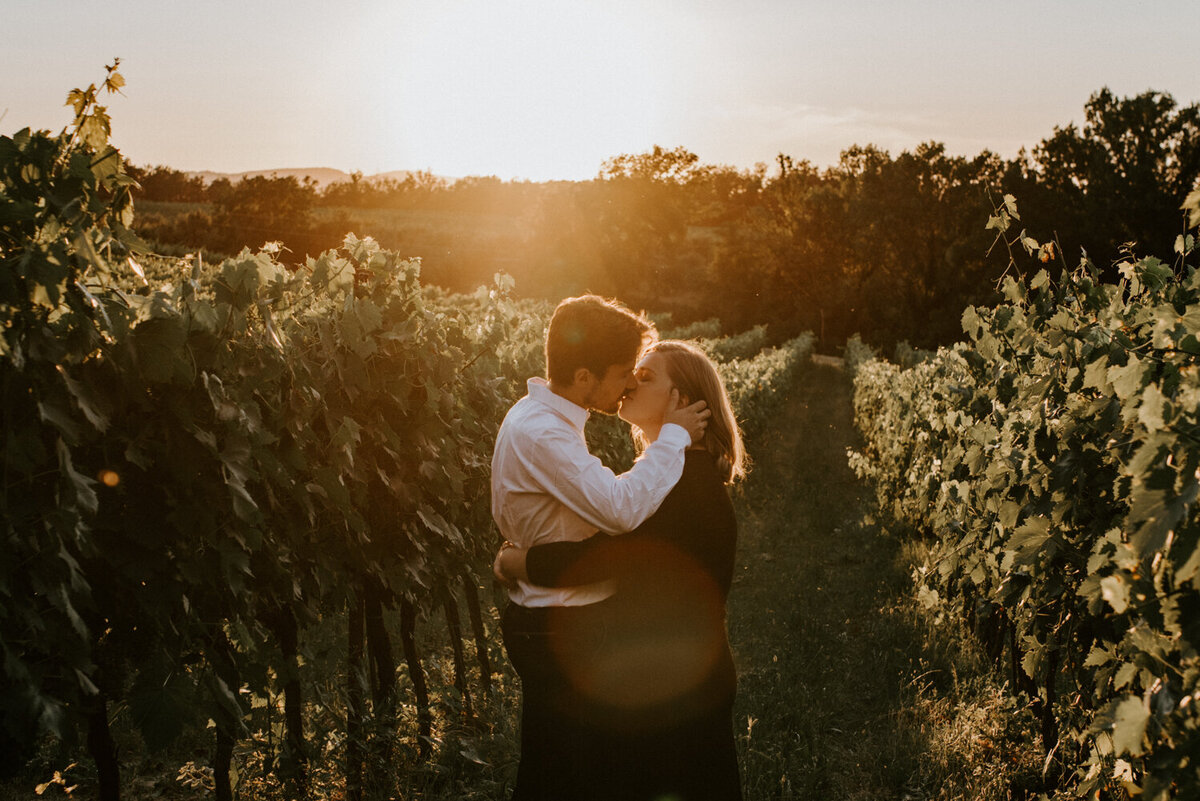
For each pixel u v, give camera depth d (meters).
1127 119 52.22
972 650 5.48
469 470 4.56
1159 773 1.75
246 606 2.79
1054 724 3.94
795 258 74.25
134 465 2.38
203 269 2.74
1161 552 1.91
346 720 3.52
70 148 2.17
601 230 86.19
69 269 2.10
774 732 4.41
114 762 2.56
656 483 2.26
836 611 6.71
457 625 4.54
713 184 130.62
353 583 3.66
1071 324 3.46
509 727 4.22
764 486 12.32
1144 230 51.84
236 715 2.62
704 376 2.52
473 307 5.55
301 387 3.04
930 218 60.69
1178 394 1.82
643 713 2.28
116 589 2.42
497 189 171.50
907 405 9.85
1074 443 3.08
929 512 7.19
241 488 2.46
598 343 2.32
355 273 3.88
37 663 2.14
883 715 4.71
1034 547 3.25
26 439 2.01
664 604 2.28
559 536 2.32
